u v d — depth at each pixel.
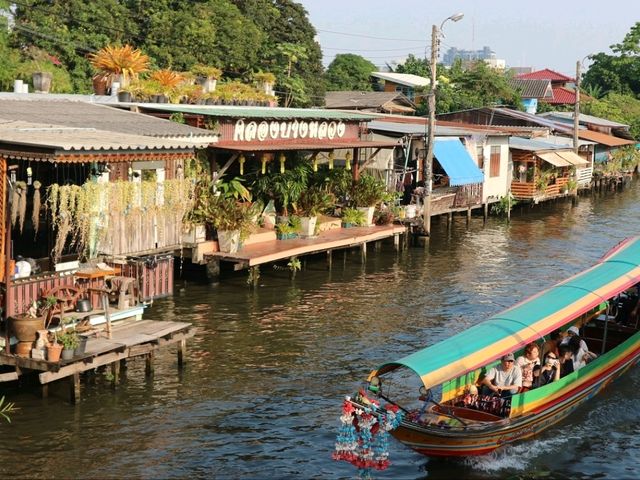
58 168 18.98
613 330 20.97
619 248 22.70
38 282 17.08
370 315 24.16
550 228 42.12
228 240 25.58
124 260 19.86
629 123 82.75
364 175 33.78
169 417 16.36
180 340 18.80
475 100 68.44
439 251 34.75
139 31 48.81
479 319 24.16
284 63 55.72
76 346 15.88
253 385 18.22
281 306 24.62
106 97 28.14
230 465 14.60
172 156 19.59
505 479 14.73
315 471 14.57
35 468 14.05
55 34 43.22
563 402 16.84
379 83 76.75
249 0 55.91
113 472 14.07
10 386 17.28
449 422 15.11
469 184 39.56
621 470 15.28
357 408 14.62
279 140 28.67
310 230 29.02
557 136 58.72
